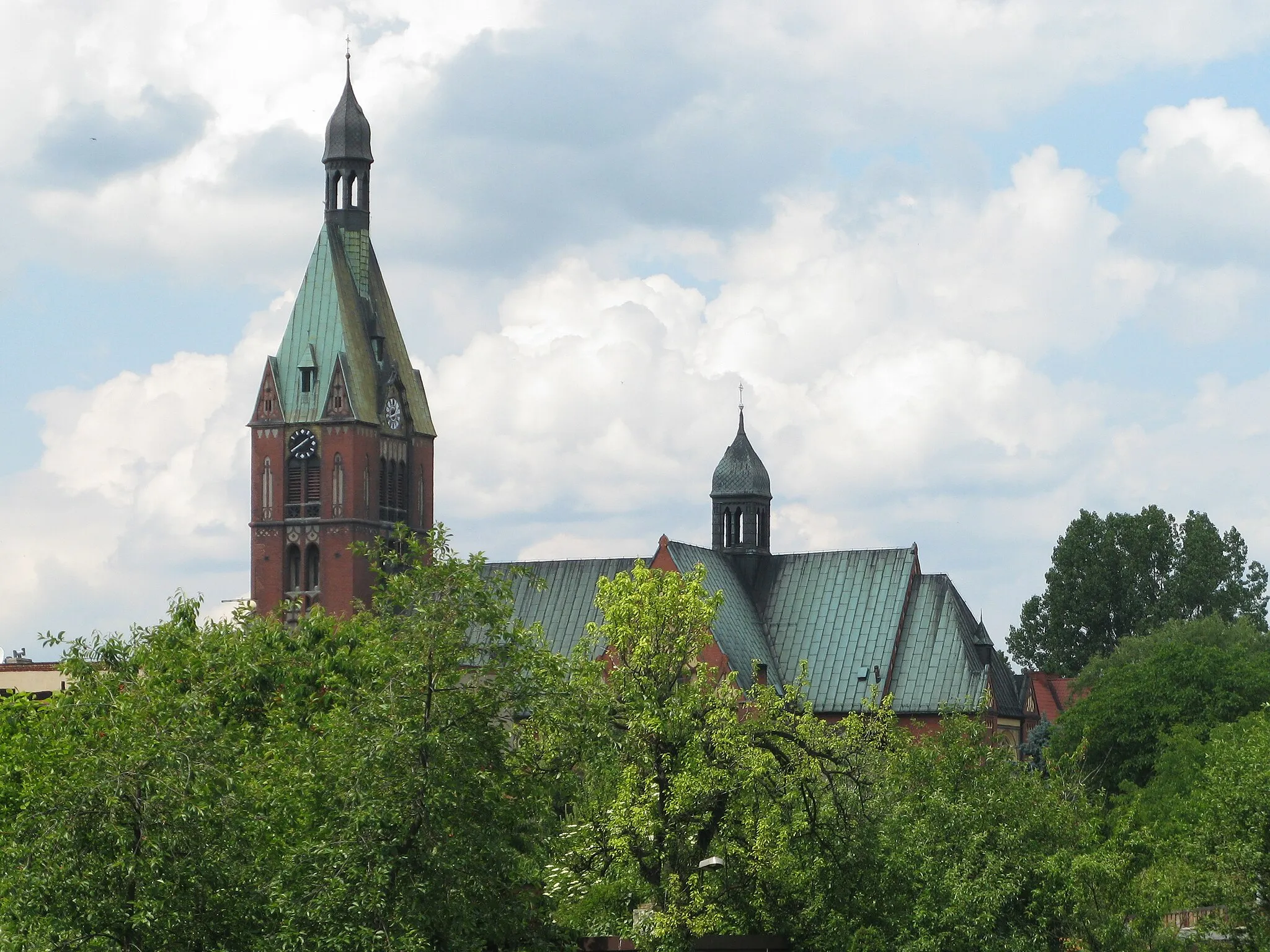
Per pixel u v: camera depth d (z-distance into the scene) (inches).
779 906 7126.0
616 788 7204.7
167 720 5088.6
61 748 5290.4
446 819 5073.8
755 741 7509.8
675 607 7504.9
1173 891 6599.4
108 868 4665.4
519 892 5398.6
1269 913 6451.8
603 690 5767.7
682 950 6840.6
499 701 5255.9
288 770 5305.1
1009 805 6988.2
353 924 4822.8
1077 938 6545.3
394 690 5132.9
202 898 4805.6
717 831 7298.2
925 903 6786.4
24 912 4601.4
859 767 7470.5
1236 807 6510.8
